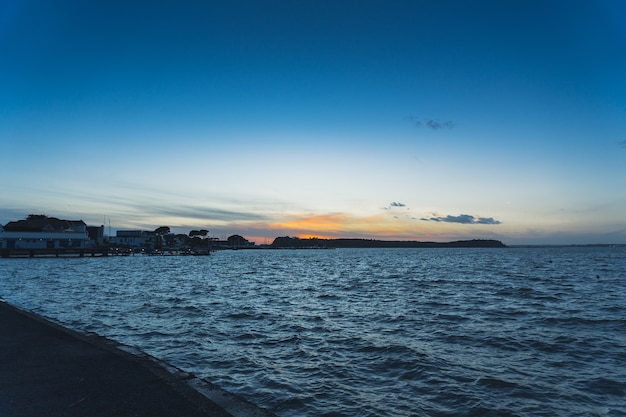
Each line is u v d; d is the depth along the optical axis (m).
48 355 8.35
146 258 118.38
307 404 9.34
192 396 6.24
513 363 12.67
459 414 8.86
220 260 125.44
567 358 13.27
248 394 9.94
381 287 38.03
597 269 69.81
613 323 19.22
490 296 30.31
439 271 64.69
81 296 29.22
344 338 15.96
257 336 16.34
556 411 9.05
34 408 5.59
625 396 9.95
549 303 26.44
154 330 17.14
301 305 25.59
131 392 6.34
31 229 100.75
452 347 14.59
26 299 27.17
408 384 10.73
